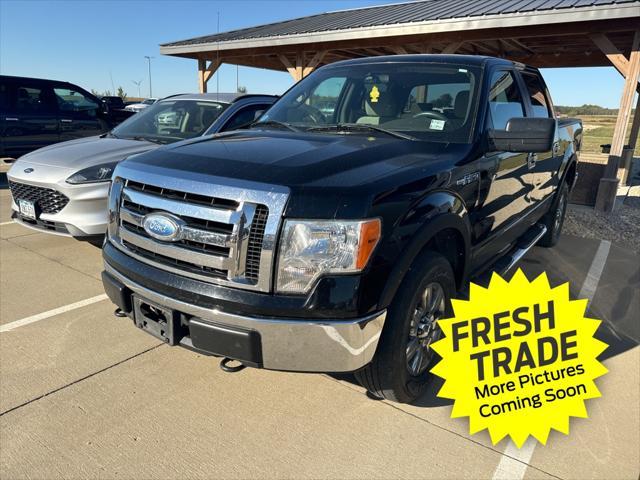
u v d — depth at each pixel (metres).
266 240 2.10
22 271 4.63
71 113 10.30
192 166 2.40
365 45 10.34
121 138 5.62
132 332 3.51
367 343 2.20
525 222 4.37
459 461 2.35
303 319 2.11
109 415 2.61
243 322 2.15
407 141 2.92
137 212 2.53
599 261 5.34
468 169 2.86
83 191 4.53
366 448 2.41
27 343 3.32
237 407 2.70
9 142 9.45
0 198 8.28
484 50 12.09
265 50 12.23
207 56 13.57
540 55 12.66
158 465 2.27
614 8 6.99
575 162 5.80
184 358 3.19
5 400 2.71
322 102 3.66
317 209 2.08
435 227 2.48
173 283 2.32
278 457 2.34
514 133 2.91
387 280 2.22
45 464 2.26
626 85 7.62
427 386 2.82
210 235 2.22
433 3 11.92
